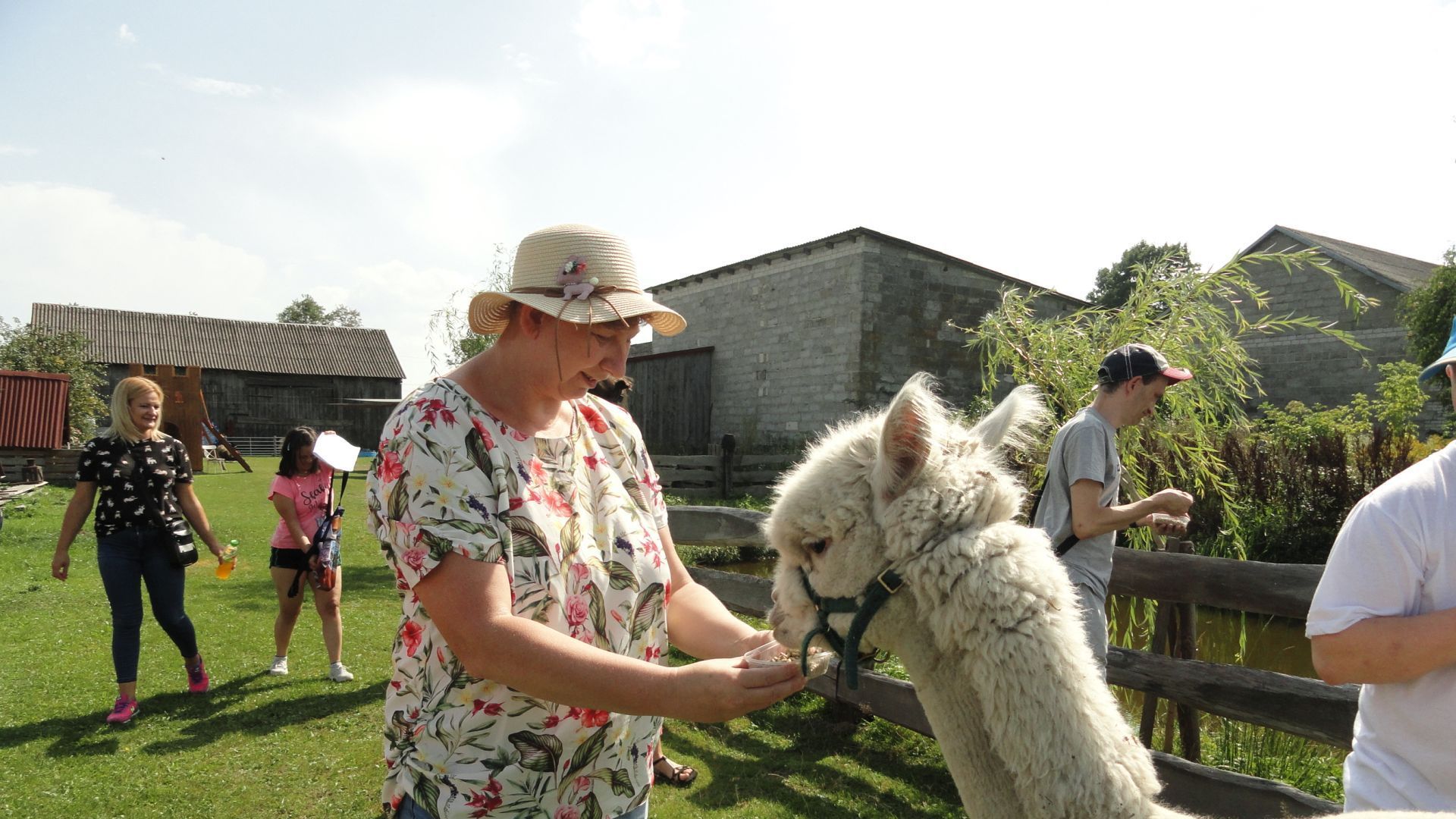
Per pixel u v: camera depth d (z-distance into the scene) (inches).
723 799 169.9
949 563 67.9
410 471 65.7
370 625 299.1
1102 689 68.5
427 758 68.7
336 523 242.1
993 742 66.6
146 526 210.5
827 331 758.5
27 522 527.5
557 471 75.0
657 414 984.3
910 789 174.1
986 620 66.7
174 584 216.8
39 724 204.4
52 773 177.9
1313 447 468.8
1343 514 419.8
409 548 64.7
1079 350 243.1
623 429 86.9
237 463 1217.4
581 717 72.2
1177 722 193.3
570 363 71.4
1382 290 866.1
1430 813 64.7
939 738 73.0
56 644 270.2
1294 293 933.2
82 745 192.5
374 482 69.2
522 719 69.1
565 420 79.7
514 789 68.6
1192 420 233.1
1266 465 454.3
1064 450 145.2
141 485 209.3
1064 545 144.6
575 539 73.3
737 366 891.4
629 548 78.5
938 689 72.0
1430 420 762.2
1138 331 236.1
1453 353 75.3
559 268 71.3
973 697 70.0
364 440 1669.5
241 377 1581.0
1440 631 64.8
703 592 88.7
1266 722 137.4
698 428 929.5
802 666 72.8
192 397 1010.7
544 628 62.8
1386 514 68.5
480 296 71.3
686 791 173.9
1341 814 68.4
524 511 68.8
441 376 73.2
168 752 189.5
